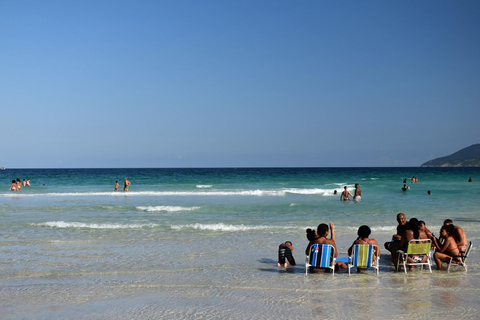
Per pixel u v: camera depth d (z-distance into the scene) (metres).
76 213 20.36
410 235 9.09
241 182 55.62
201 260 10.45
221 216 19.22
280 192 34.34
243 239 13.23
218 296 7.57
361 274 9.10
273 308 6.87
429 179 65.38
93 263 10.09
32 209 22.06
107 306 7.06
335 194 33.06
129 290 7.97
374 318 6.35
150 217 18.75
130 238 13.34
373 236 13.73
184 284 8.36
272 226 15.57
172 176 80.31
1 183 53.38
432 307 6.84
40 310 6.87
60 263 10.08
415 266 9.85
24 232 14.42
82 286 8.23
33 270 9.42
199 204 25.05
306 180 62.09
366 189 39.81
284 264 9.78
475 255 10.91
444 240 9.61
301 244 12.48
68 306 7.07
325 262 8.91
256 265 9.97
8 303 7.22
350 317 6.40
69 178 68.25
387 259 10.65
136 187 44.16
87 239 13.16
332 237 9.15
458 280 8.55
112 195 33.03
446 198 29.25
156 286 8.23
